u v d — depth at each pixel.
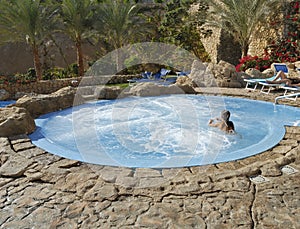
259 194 3.06
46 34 13.78
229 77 11.89
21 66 20.77
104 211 2.83
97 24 15.41
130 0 17.58
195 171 3.74
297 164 3.83
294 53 12.86
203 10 17.81
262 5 13.47
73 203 2.97
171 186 3.29
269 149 4.55
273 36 14.85
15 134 5.46
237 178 3.43
